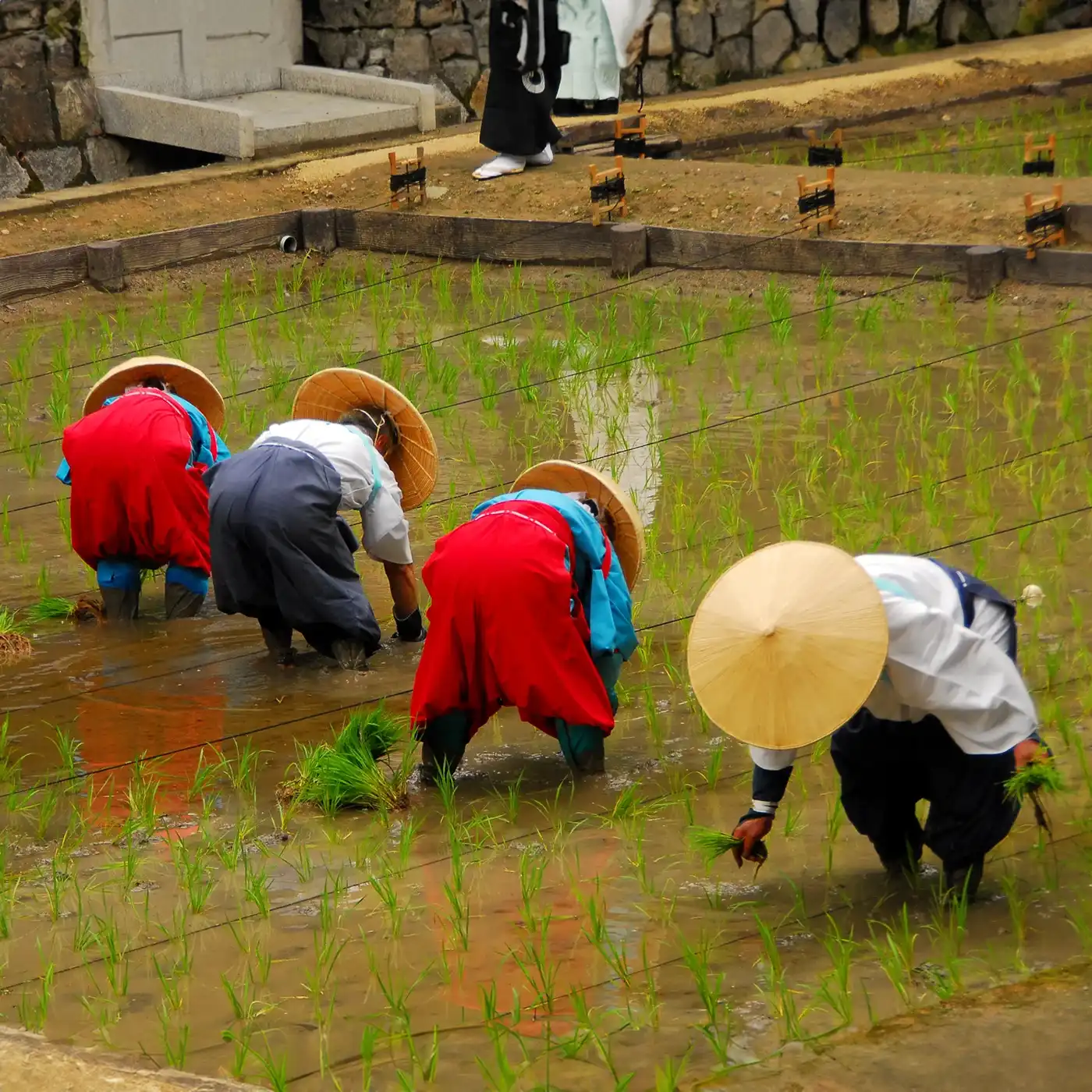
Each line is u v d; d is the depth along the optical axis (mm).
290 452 9312
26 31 22531
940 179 18859
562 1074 5457
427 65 25625
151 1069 5516
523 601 7695
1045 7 29219
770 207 18812
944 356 15227
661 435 13594
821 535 11203
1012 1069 5219
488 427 14086
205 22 24406
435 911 6777
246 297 19125
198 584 10602
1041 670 8867
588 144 23219
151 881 7156
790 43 27516
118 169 23781
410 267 19859
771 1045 5531
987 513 11297
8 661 9961
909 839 6727
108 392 10797
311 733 8844
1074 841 6977
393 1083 5492
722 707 5957
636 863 7133
